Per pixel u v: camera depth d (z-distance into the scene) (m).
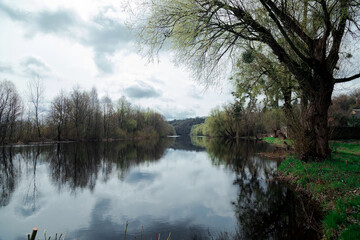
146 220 5.86
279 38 8.89
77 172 13.03
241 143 35.12
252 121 44.00
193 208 6.75
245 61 9.31
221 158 18.31
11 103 32.81
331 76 8.66
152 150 28.16
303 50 8.95
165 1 6.95
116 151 25.98
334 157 10.23
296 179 8.16
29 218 6.11
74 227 5.48
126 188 9.28
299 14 8.28
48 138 40.66
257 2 7.61
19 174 12.38
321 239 4.45
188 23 6.96
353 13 7.25
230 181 10.20
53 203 7.39
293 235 4.73
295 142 10.15
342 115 26.19
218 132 57.34
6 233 5.23
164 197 7.95
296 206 6.28
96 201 7.59
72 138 43.34
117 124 56.25
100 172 12.99
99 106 49.56
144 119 76.62
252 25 7.33
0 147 29.00
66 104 42.47
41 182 10.48
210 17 6.83
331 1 7.54
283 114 11.55
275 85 12.02
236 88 12.06
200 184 9.79
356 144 17.06
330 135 9.93
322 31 8.92
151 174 12.30
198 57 7.86
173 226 5.46
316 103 9.16
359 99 30.91
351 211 4.76
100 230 5.28
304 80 8.87
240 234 4.93
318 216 5.44
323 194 6.20
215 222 5.65
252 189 8.61
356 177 6.68
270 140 34.44
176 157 20.27
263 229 5.13
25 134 35.84
